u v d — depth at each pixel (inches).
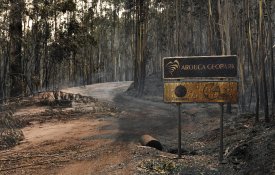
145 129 541.0
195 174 277.7
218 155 339.0
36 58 1268.5
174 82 331.9
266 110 407.2
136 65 1408.7
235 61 312.8
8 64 1157.1
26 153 390.3
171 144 435.2
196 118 644.7
